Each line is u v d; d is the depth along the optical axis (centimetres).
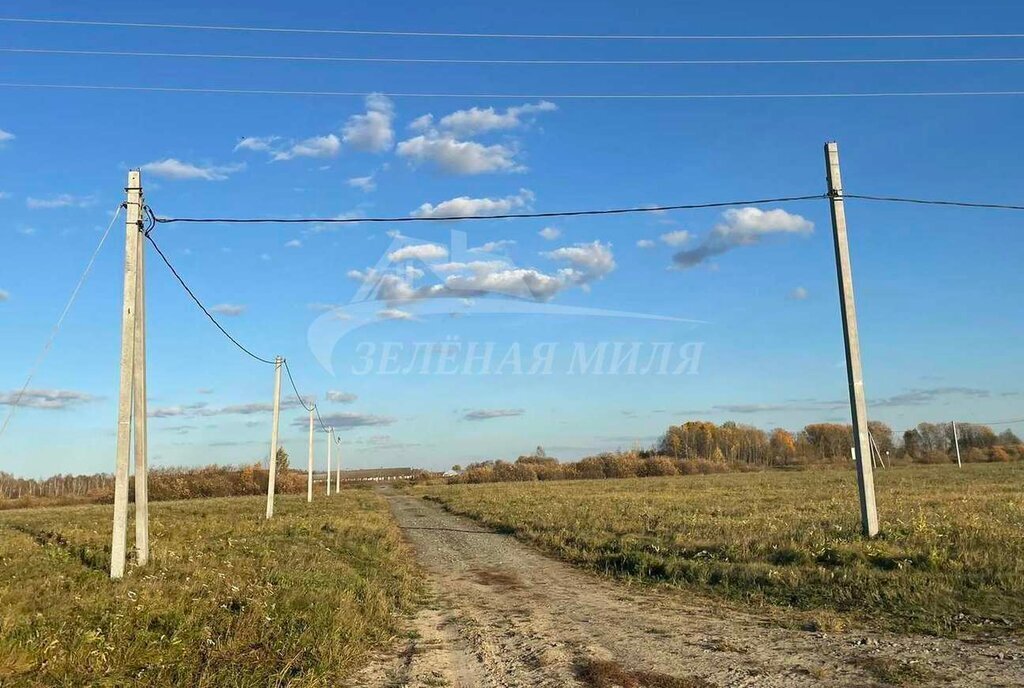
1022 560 1182
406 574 1588
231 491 8881
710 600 1215
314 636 912
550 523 2581
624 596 1298
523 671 814
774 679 746
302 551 1856
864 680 730
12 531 2733
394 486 10250
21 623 923
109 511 4291
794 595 1170
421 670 825
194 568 1477
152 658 816
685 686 739
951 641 859
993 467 6944
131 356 1448
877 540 1488
